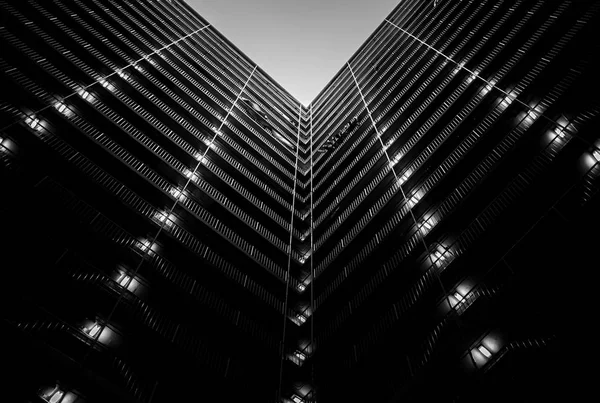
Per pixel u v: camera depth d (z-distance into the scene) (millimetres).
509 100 18156
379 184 21875
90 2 26938
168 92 25828
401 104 26797
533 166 14148
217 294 17203
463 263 13828
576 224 11039
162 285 15023
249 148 27828
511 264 12281
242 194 22609
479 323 11758
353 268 18906
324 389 15156
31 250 12406
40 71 18391
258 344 15836
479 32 23875
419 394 11984
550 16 19250
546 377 9852
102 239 14461
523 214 13508
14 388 9922
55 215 13898
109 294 13211
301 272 21516
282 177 28328
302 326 18188
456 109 21203
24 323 11070
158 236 16375
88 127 18359
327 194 25656
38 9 21828
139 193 17984
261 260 20406
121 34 27453
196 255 16766
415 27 34094
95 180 16016
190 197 20219
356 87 36531
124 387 11914
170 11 37312
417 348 14195
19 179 13750
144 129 21547
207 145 24219
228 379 13852
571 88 14984
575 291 10406
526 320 10984
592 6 16969
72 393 10336
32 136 15281
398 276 16328
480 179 15680
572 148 13383
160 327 13883
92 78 20953
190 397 13273
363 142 27109
